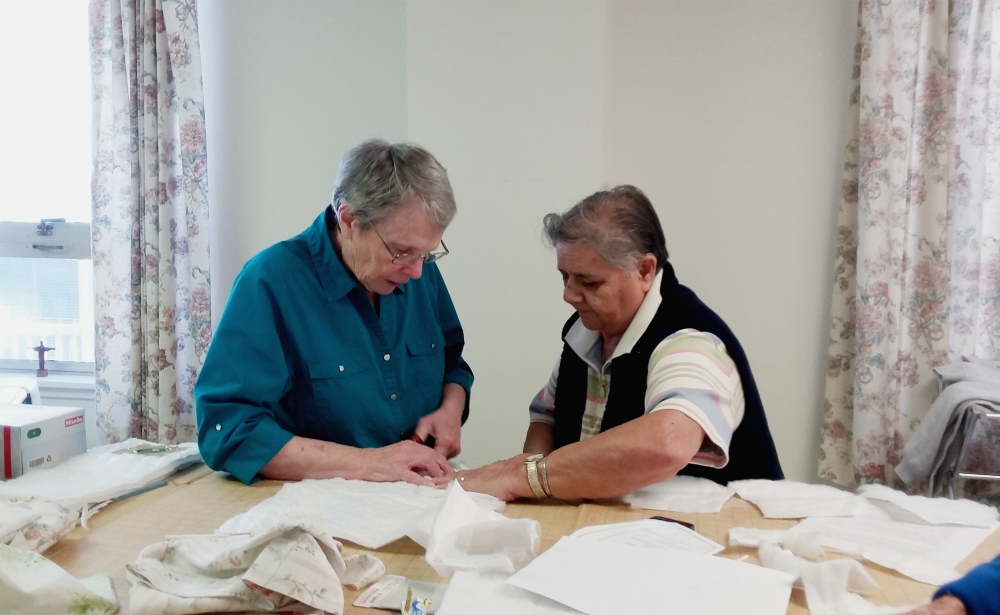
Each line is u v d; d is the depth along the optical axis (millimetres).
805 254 2404
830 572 733
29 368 3012
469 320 2389
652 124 2498
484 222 2350
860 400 2180
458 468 1378
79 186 2883
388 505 1008
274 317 1304
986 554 842
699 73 2453
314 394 1321
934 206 2143
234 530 892
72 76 2836
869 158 2135
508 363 2385
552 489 1062
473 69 2312
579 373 1473
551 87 2287
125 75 2576
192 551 783
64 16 2818
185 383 2678
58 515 880
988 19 2098
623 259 1219
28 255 2908
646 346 1238
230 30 2686
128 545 896
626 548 828
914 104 2148
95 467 1161
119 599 736
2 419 1158
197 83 2518
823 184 2373
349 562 781
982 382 1837
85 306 2955
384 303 1438
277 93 2676
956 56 2088
